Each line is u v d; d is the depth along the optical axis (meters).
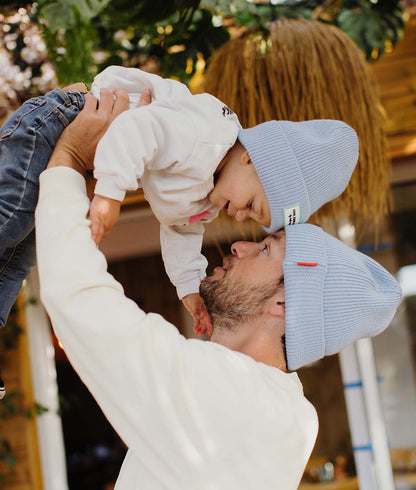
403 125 4.01
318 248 1.71
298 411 1.62
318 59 2.85
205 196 1.81
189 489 1.46
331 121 1.90
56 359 7.08
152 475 1.55
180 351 1.47
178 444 1.45
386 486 4.07
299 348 1.65
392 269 4.50
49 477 4.52
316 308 1.66
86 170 1.68
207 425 1.47
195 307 1.99
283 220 1.79
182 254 2.00
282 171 1.75
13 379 4.52
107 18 3.35
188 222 1.89
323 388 7.40
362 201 2.99
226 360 1.54
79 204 1.49
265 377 1.59
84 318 1.41
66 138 1.61
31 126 1.61
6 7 3.52
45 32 2.98
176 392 1.45
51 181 1.50
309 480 6.30
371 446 4.11
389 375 4.67
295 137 1.79
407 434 4.55
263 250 1.78
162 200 1.77
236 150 1.81
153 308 6.88
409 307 4.61
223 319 1.75
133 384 1.42
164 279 6.88
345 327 1.69
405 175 4.16
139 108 1.64
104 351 1.42
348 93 2.88
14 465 4.44
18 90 3.71
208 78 2.96
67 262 1.42
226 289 1.76
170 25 3.60
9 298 1.73
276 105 2.81
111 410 1.47
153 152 1.62
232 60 2.89
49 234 1.44
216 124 1.73
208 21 3.37
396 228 4.40
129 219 4.43
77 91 1.77
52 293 1.41
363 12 3.56
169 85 1.76
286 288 1.67
